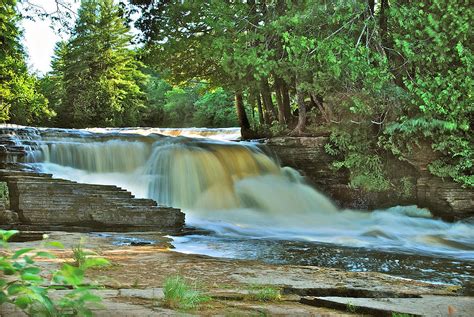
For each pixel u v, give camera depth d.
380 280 7.99
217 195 19.83
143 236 13.06
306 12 20.45
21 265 2.79
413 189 20.05
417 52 19.98
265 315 5.17
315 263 10.42
